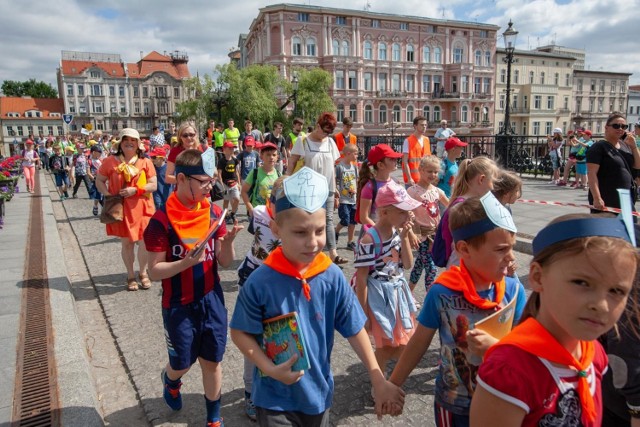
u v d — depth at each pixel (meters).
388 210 3.15
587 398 1.37
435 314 2.13
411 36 58.66
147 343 4.25
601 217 1.30
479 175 3.54
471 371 2.04
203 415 3.14
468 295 2.03
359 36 55.75
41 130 89.00
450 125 62.16
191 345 2.75
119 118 91.88
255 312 2.00
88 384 3.34
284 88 46.72
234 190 9.25
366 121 57.88
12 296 5.20
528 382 1.32
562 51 83.75
